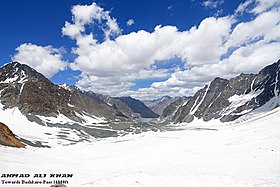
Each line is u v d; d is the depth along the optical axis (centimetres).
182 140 4625
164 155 3753
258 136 3862
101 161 3753
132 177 2139
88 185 1998
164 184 2048
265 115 6194
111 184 1994
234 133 4522
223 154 3241
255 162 2666
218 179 2153
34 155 3909
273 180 2011
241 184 1992
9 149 4022
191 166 2800
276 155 2748
